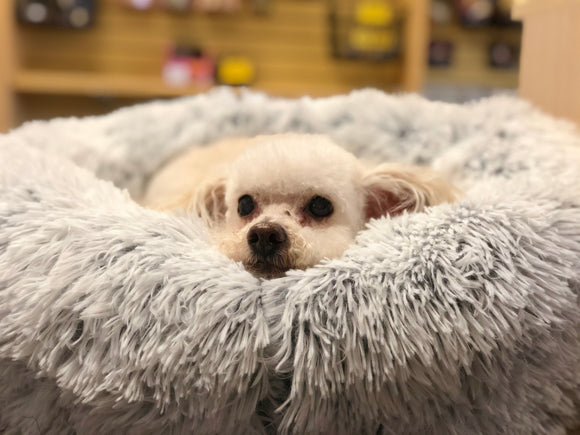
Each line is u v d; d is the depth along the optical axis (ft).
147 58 2.87
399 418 0.71
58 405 0.77
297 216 1.00
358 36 2.78
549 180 0.89
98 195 0.89
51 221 0.77
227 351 0.66
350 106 1.45
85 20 2.70
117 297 0.69
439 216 0.77
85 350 0.70
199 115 1.59
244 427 0.71
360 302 0.67
